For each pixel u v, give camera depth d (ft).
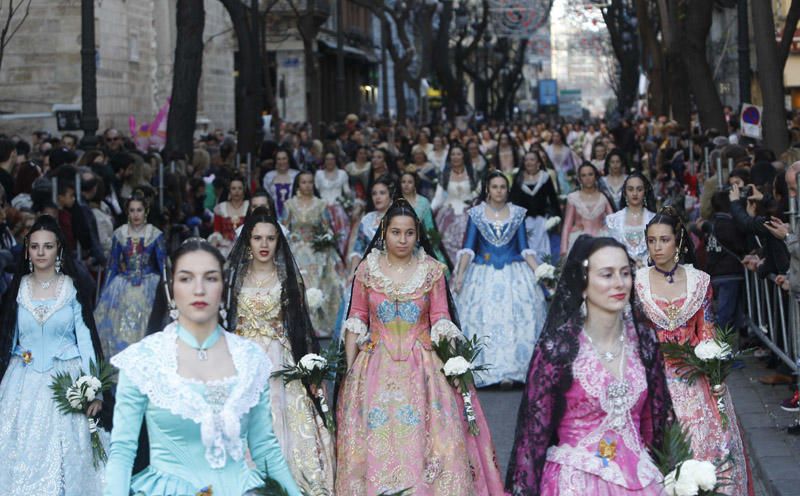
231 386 16.97
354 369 26.81
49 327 27.50
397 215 26.96
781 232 33.73
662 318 24.39
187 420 16.66
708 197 48.91
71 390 26.32
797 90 136.26
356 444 25.98
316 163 90.68
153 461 16.81
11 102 101.55
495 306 40.88
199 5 66.95
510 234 41.37
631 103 204.33
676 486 18.29
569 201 44.73
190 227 57.31
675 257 24.68
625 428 19.25
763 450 30.45
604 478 18.86
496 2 153.28
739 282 42.09
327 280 50.42
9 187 46.57
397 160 77.71
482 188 42.42
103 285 45.32
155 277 42.55
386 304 26.73
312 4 118.83
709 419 23.84
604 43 279.90
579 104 415.44
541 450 19.15
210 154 87.86
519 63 256.73
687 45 74.90
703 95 75.15
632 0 168.76
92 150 54.70
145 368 16.72
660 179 82.79
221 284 17.12
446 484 25.52
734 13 159.63
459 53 200.75
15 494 26.58
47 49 101.35
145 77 119.03
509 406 37.76
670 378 24.03
